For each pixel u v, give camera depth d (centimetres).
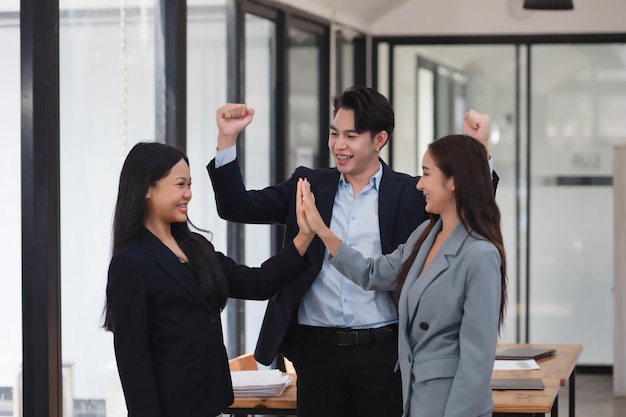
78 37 502
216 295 372
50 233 446
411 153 1016
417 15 998
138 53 575
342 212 420
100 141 526
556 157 996
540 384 475
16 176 441
